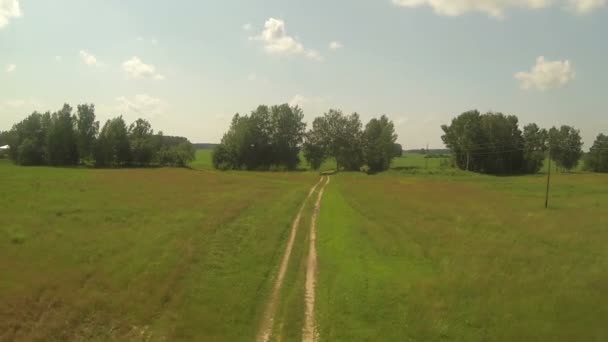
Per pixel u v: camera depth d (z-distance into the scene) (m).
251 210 36.16
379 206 41.53
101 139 110.31
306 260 22.77
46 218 27.75
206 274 18.66
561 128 127.00
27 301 14.21
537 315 15.20
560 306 15.89
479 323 14.64
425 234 28.09
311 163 128.75
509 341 13.39
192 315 14.62
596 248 24.84
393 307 16.02
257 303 16.50
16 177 58.38
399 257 22.92
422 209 39.56
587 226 31.33
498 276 19.38
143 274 17.73
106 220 28.38
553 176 94.44
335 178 87.12
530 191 59.22
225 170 111.94
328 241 26.81
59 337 12.47
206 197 43.34
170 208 34.75
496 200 47.81
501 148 116.75
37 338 12.19
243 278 18.78
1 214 28.33
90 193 42.53
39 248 20.55
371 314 15.43
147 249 21.34
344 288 17.92
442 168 116.81
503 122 119.50
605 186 65.88
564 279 18.94
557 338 13.49
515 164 119.31
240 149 118.25
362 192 55.66
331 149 125.94
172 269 18.56
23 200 35.00
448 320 14.86
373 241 26.16
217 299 16.22
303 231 29.95
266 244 24.84
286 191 54.47
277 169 120.25
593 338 13.48
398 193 54.72
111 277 17.17
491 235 28.02
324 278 19.45
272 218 33.31
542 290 17.59
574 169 138.00
